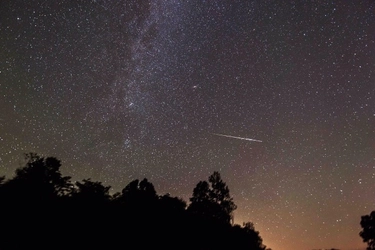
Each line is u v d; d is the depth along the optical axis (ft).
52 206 50.88
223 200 74.23
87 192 54.70
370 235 74.38
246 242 72.13
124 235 53.47
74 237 49.55
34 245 46.47
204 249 64.49
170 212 60.90
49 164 54.03
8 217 47.19
